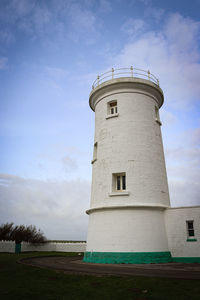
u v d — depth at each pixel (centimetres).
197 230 1880
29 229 4322
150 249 1798
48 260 2148
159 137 2280
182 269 1380
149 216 1894
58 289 973
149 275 1144
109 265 1642
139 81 2239
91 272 1257
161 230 1914
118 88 2278
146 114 2225
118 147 2103
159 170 2117
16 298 859
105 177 2069
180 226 1928
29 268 1478
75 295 893
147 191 1977
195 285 922
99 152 2198
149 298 826
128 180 1991
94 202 2086
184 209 1950
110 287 966
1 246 3481
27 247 3912
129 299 832
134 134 2125
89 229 2075
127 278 1077
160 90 2367
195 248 1847
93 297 865
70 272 1272
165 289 896
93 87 2464
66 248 4000
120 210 1908
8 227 4366
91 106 2620
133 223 1853
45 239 4381
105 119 2262
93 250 1922
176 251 1891
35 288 991
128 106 2212
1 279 1179
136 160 2044
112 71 2356
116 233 1855
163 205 1988
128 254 1773
